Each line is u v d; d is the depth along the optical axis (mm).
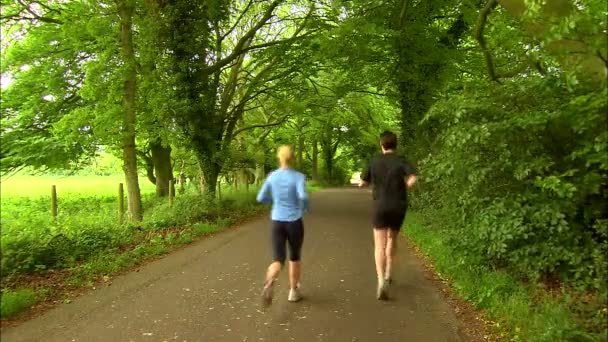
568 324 4238
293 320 5230
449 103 5586
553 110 5117
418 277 7141
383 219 5918
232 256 8859
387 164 5977
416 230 10805
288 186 5629
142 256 8594
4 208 12227
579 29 4527
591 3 4695
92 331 4898
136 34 15211
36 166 19859
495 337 4715
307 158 57406
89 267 7258
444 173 6305
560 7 5371
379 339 4691
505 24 7871
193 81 15289
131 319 5258
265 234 11914
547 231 5371
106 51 13633
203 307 5691
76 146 19500
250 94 19359
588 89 4844
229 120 19359
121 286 6633
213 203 15094
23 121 19234
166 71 15023
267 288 5352
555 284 5320
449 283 6652
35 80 17953
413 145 14648
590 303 4516
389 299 6000
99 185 28688
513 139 5418
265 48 17688
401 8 14969
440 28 17422
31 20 17484
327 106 22844
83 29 14328
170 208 14594
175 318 5293
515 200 5555
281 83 19500
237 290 6441
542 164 5109
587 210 5105
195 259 8562
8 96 18469
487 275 5965
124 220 12867
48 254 7379
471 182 5887
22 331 4895
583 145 4812
